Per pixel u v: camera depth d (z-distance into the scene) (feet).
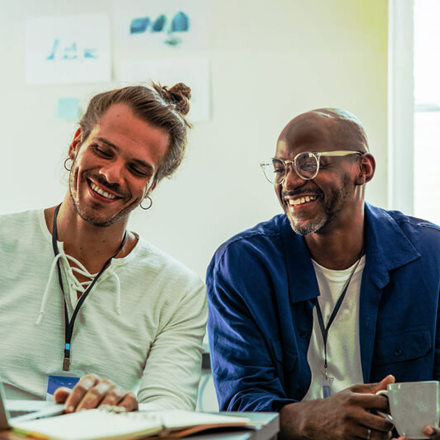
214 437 2.76
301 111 8.35
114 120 4.79
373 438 4.39
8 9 8.98
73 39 8.83
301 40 8.36
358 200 5.63
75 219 4.96
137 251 5.30
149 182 4.94
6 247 4.98
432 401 3.70
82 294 4.92
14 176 8.97
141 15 8.66
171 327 5.18
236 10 8.48
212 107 8.50
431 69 8.29
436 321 5.61
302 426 4.63
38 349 4.75
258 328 5.55
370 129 8.21
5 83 9.00
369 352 5.46
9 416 2.87
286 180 5.52
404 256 5.66
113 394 3.47
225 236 8.46
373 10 8.23
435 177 8.30
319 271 5.73
